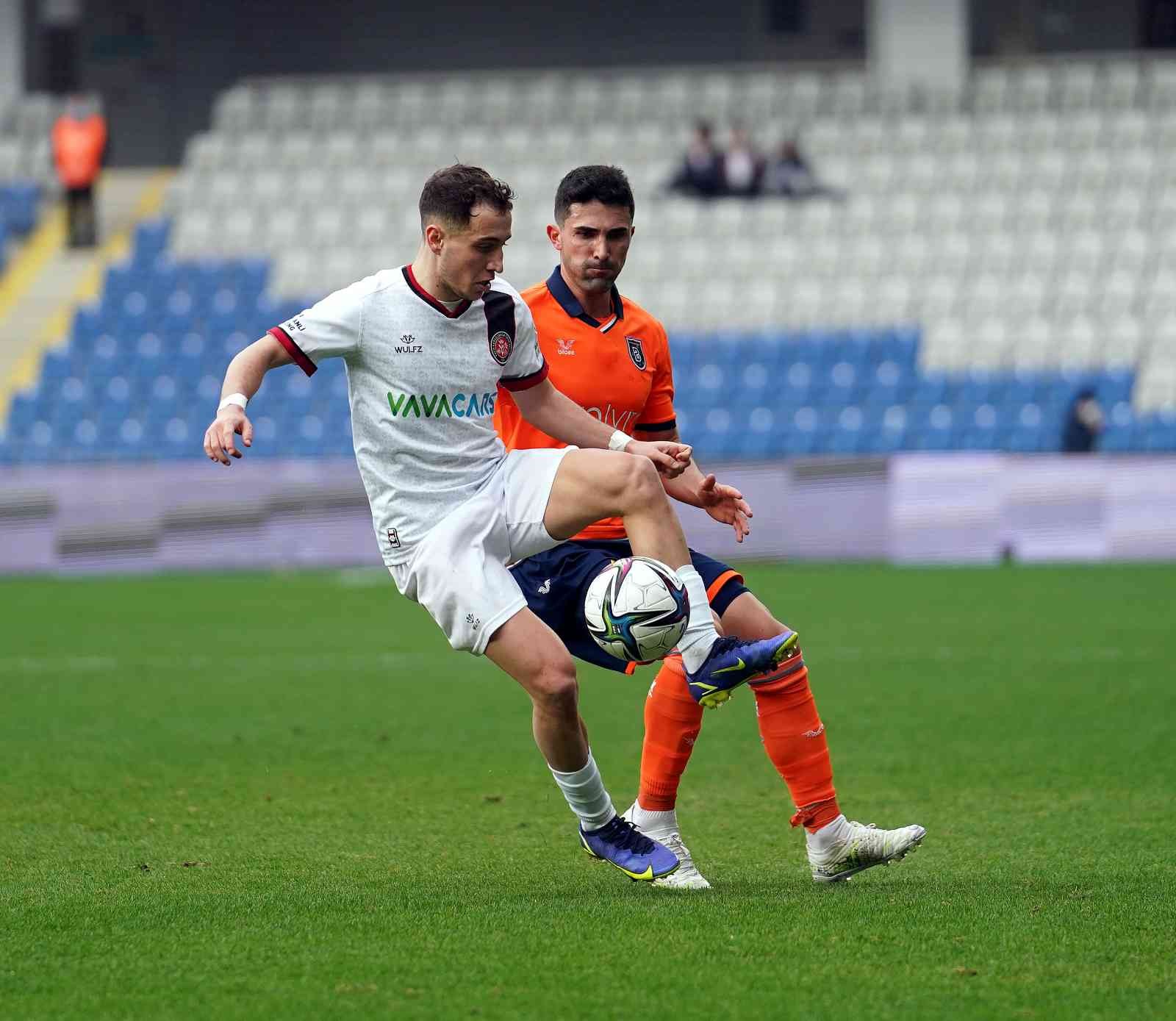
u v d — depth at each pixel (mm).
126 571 64625
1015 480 61750
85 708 30734
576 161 88312
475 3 103688
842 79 89438
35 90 99938
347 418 75312
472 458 15992
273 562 64438
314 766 24516
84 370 80062
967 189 83188
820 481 62438
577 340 17734
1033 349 75750
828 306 79500
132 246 88000
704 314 80312
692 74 98000
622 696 32844
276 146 91812
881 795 21859
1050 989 12516
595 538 17578
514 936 14133
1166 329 75250
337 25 104562
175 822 20250
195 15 104188
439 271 15422
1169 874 16844
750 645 15062
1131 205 81000
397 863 17750
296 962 13328
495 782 23156
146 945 13922
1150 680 32750
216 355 80188
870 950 13633
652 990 12477
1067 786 22344
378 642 41500
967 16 87750
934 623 43156
